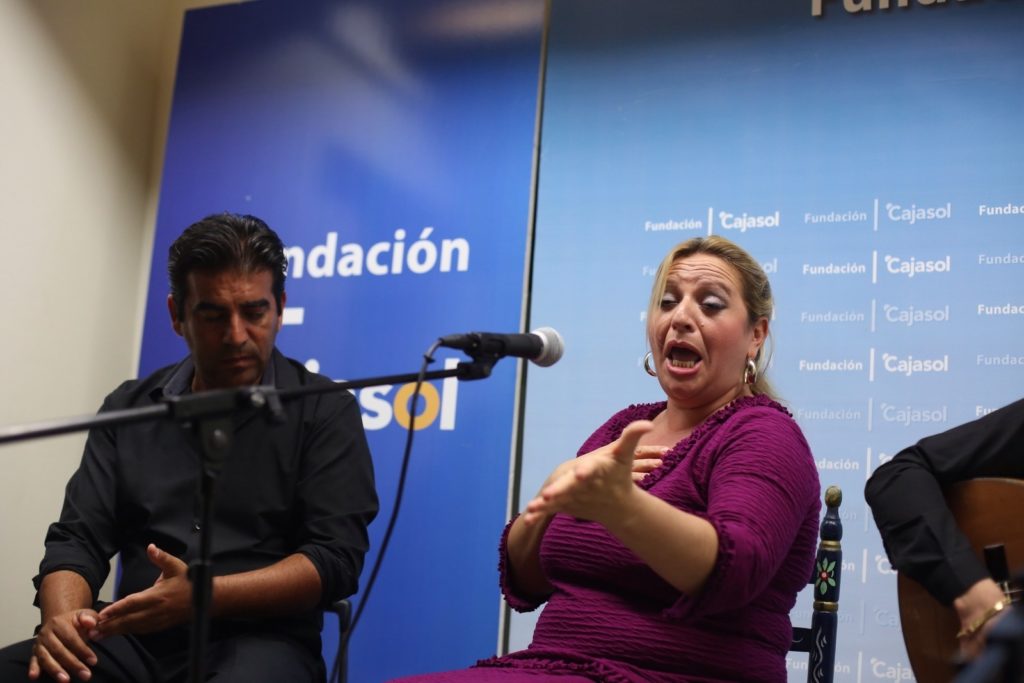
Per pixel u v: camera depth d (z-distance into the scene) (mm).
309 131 3857
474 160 3596
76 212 3896
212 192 3932
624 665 1729
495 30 3672
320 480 2334
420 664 3256
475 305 3475
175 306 2381
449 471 3359
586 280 3332
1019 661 929
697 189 3268
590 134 3438
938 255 2969
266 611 2119
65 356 3832
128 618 1949
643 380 3203
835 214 3096
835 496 2229
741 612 1783
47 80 3795
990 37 3041
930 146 3039
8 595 3592
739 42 3320
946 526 2041
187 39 4113
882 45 3148
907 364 2941
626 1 3498
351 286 3654
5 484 3590
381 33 3838
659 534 1518
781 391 3037
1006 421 2168
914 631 2131
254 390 1588
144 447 2387
